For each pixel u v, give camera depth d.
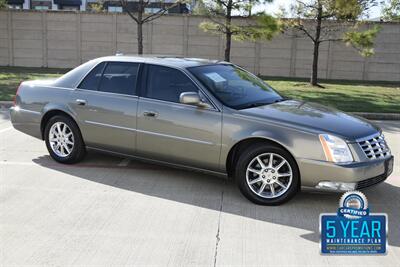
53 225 4.82
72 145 6.86
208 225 4.89
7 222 4.87
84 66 6.89
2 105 12.44
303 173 5.27
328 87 18.95
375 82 22.67
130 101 6.30
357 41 17.28
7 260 4.09
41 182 6.15
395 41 23.16
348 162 5.14
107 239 4.51
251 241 4.53
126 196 5.70
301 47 23.62
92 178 6.36
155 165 6.99
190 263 4.07
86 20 24.64
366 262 4.15
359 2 16.66
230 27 18.05
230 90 6.07
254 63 24.03
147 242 4.46
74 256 4.17
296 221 5.04
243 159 5.50
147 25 24.31
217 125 5.67
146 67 6.36
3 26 24.92
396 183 6.47
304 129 5.29
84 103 6.64
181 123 5.90
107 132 6.51
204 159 5.83
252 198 5.51
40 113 7.05
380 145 5.54
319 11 17.88
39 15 24.75
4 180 6.19
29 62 25.20
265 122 5.46
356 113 12.44
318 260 4.17
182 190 5.96
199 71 6.16
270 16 17.16
